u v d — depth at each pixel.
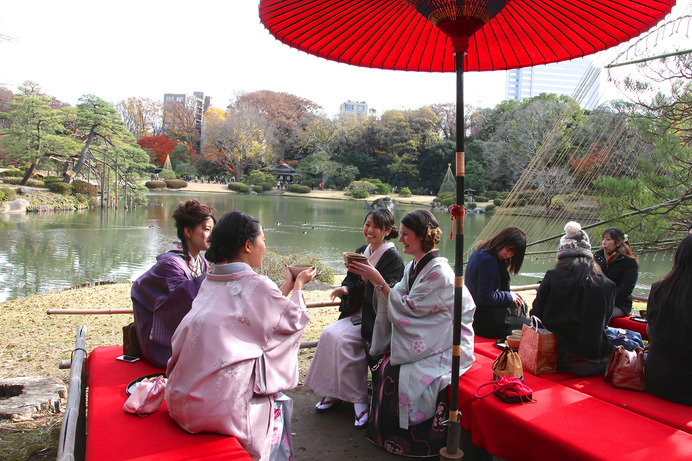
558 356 2.79
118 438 1.87
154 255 15.77
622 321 3.76
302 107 85.12
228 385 1.88
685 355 2.35
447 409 2.53
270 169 70.31
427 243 2.65
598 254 4.10
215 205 40.34
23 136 31.66
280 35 2.11
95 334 6.06
